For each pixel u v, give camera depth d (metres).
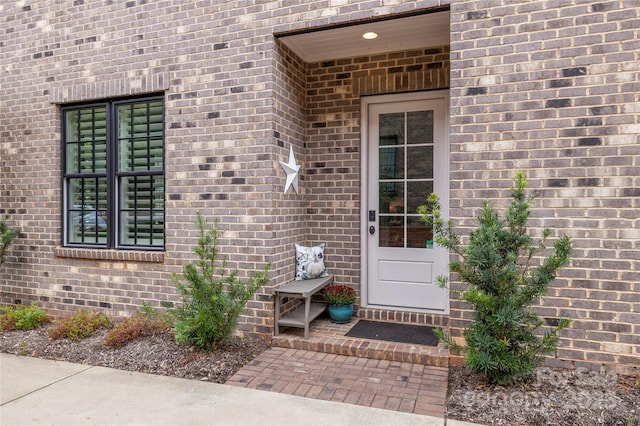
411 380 3.56
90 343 4.43
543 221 3.57
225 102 4.61
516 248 3.19
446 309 4.89
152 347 4.25
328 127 5.23
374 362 3.94
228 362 3.91
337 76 5.20
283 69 4.71
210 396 3.29
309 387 3.45
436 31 4.45
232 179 4.57
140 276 5.02
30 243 5.55
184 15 4.77
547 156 3.56
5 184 5.68
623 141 3.38
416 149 5.04
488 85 3.71
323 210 5.26
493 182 3.70
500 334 3.15
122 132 5.26
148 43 4.92
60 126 5.48
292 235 4.93
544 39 3.57
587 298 3.47
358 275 5.13
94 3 5.18
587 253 3.47
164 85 4.82
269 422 2.90
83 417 2.98
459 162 3.79
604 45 3.43
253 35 4.50
